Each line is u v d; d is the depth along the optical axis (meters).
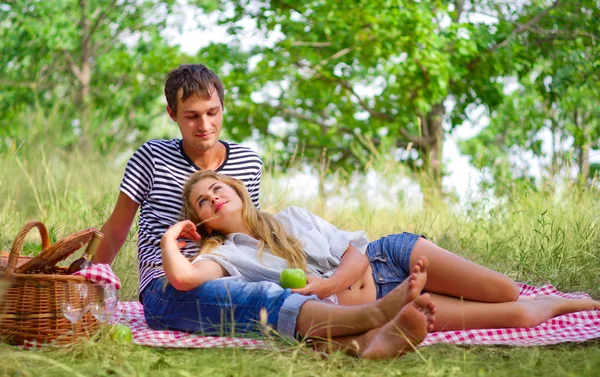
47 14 13.77
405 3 10.41
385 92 12.95
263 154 14.20
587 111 13.04
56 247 2.86
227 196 3.29
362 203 7.20
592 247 4.83
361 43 11.13
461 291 3.17
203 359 2.63
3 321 2.78
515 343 2.88
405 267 3.23
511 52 11.01
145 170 3.50
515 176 7.09
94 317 2.93
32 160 7.34
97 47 15.35
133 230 4.83
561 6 11.57
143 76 14.66
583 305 3.36
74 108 13.71
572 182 6.09
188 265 2.98
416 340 2.49
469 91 12.31
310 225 3.37
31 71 15.33
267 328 2.71
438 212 6.48
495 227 5.68
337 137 14.28
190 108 3.36
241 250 3.19
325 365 2.54
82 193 6.63
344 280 3.10
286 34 11.40
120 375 2.38
